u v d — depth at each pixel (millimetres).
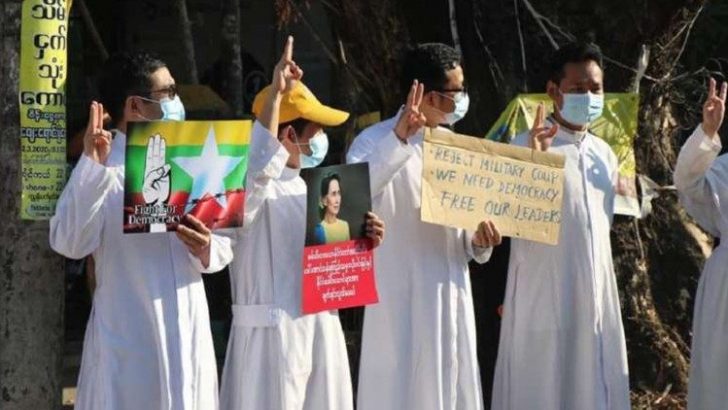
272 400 7645
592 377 8531
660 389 11008
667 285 11484
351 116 12125
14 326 7629
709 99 8516
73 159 11984
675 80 11555
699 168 8633
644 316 11086
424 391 8000
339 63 11609
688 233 11586
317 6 18875
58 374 7754
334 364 7809
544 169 8078
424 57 7938
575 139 8656
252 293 7645
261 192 7457
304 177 7473
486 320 9789
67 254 7070
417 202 8047
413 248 8039
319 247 7574
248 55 19766
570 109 8484
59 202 7016
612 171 8836
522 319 8625
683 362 11078
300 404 7699
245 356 7648
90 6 19109
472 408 8102
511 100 10211
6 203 7582
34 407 7672
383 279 8047
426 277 8023
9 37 7516
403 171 8055
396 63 10742
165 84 7188
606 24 10789
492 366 9820
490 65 10648
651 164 11344
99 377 7152
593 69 8477
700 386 8969
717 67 15531
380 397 8039
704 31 15578
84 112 17938
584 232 8555
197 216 7070
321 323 7762
